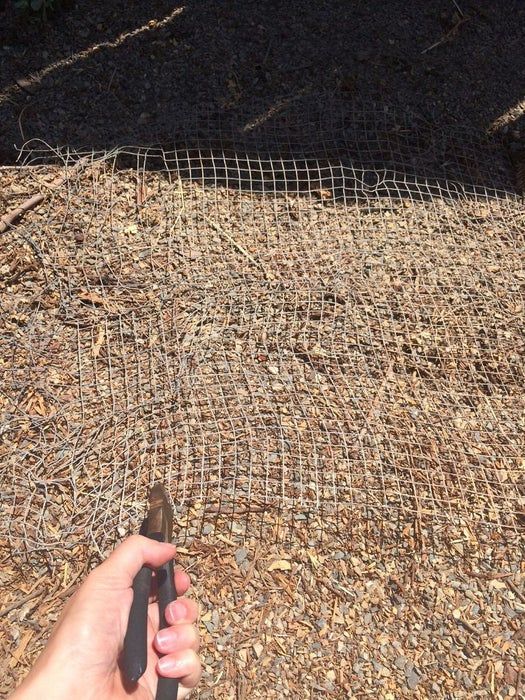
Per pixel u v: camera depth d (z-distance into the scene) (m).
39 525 2.19
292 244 2.90
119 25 3.22
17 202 2.79
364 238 2.96
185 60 3.21
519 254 3.03
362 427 2.48
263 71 3.26
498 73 3.55
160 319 2.63
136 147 2.97
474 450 2.49
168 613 1.36
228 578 2.18
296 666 2.08
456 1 3.66
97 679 1.21
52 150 2.91
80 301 2.64
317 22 3.42
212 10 3.33
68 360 2.52
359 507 2.33
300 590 2.20
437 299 2.84
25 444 2.33
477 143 3.36
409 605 2.21
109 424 2.39
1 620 2.04
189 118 3.08
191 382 2.49
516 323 2.81
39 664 1.19
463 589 2.24
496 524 2.35
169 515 1.56
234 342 2.62
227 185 2.98
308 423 2.46
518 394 2.65
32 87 3.03
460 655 2.14
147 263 2.75
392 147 3.23
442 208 3.11
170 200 2.91
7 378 2.45
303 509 2.30
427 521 2.33
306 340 2.65
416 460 2.44
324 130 3.20
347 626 2.15
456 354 2.71
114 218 2.83
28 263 2.67
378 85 3.35
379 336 2.71
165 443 2.37
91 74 3.10
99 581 1.28
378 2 3.54
